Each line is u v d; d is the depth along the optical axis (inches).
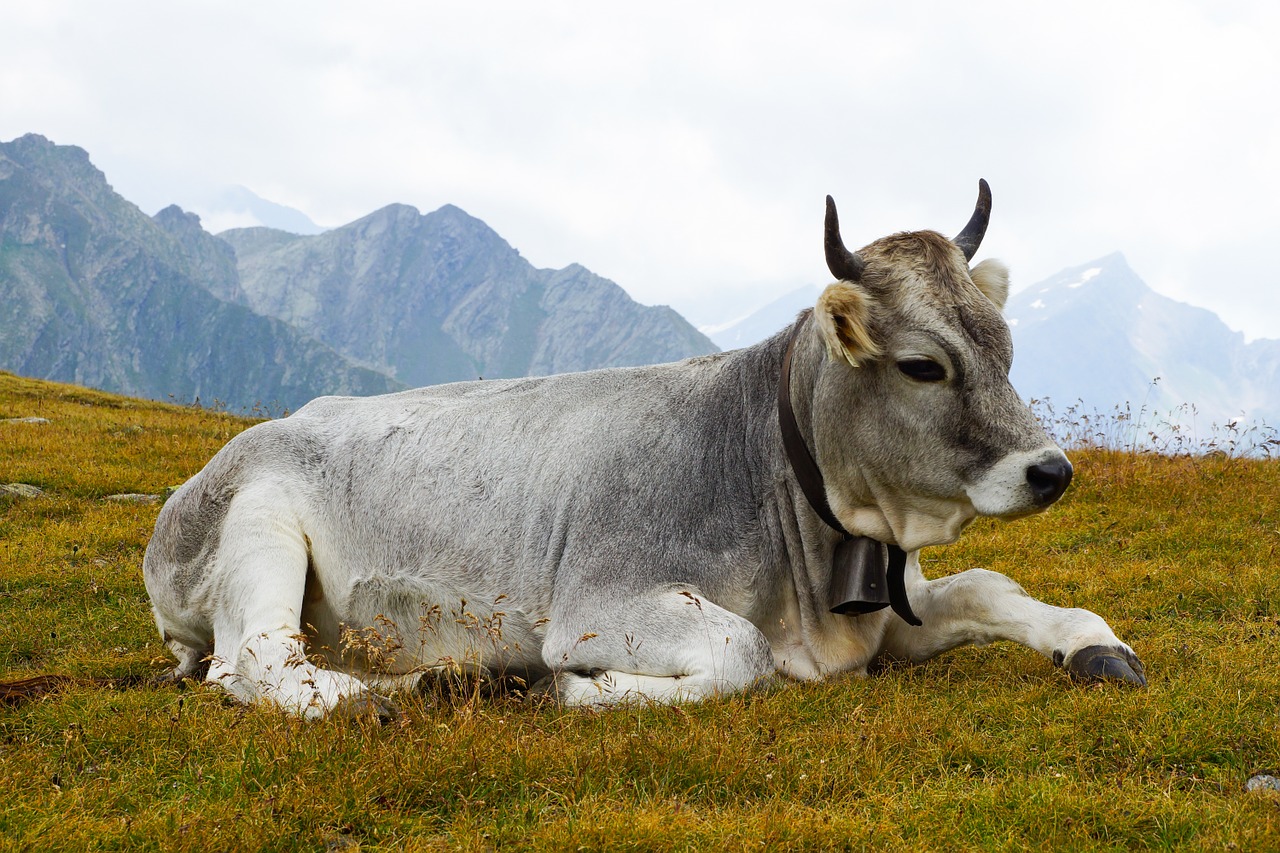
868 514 152.6
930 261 147.6
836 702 143.6
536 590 155.8
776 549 155.2
